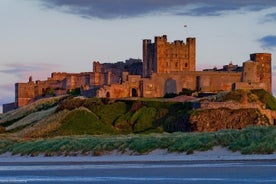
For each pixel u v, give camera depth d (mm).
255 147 179000
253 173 134625
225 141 186875
